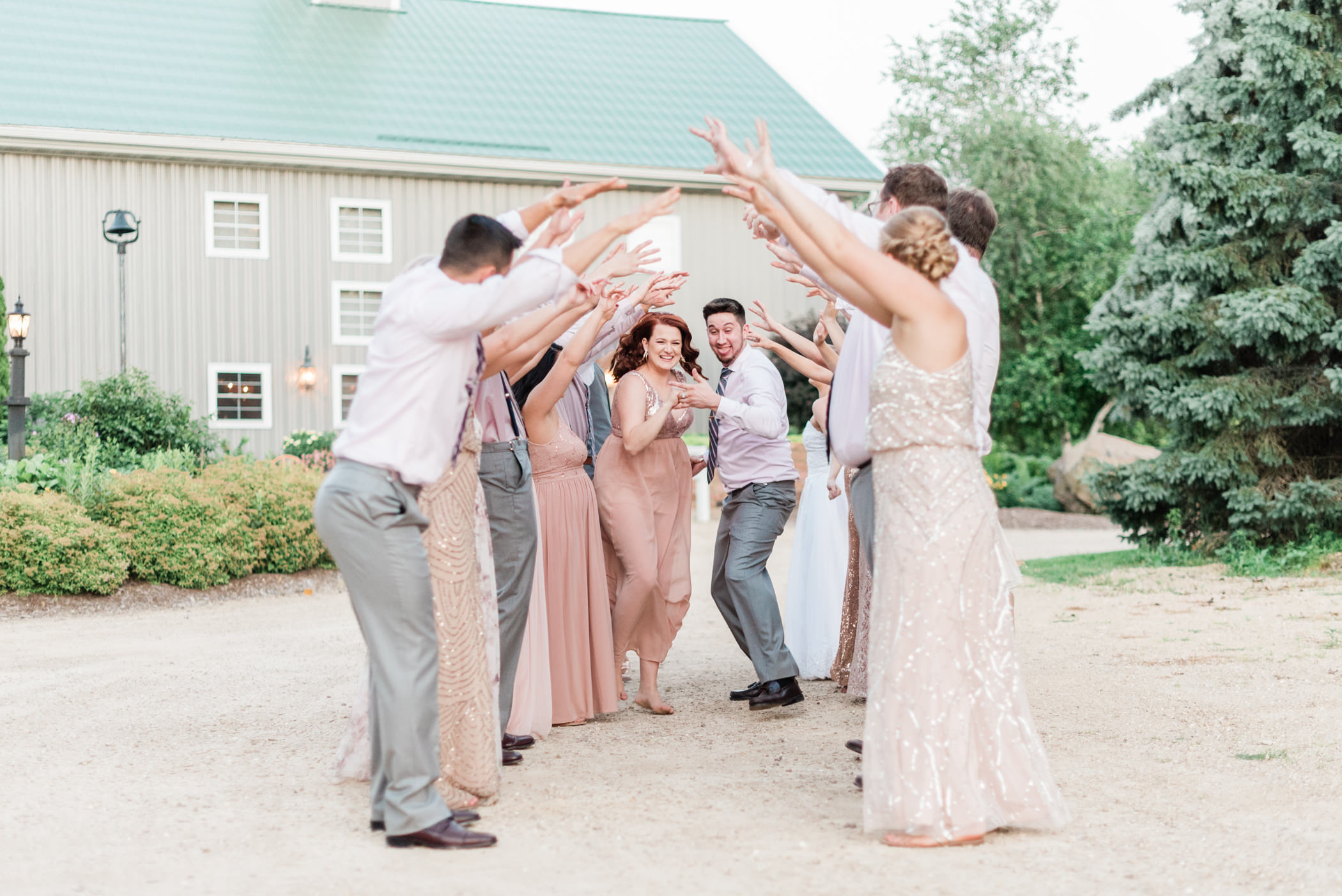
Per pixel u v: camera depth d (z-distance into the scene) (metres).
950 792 3.21
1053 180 28.45
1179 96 12.20
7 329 15.83
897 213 3.62
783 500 5.31
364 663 4.09
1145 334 11.45
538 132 21.72
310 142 19.45
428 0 26.14
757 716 5.25
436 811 3.27
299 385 19.64
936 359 3.32
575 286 3.56
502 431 4.50
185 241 19.06
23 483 10.77
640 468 5.32
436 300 3.24
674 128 23.08
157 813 3.64
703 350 21.67
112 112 19.05
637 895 2.82
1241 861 3.03
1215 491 11.53
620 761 4.34
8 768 4.27
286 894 2.86
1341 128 11.38
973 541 3.31
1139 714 4.94
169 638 7.95
